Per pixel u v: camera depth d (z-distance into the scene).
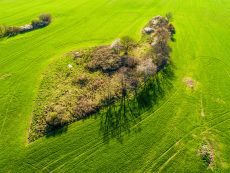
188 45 64.00
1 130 41.75
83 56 56.56
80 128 42.41
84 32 66.50
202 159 39.53
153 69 53.16
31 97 47.19
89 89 48.56
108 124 43.22
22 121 43.16
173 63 57.31
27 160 38.00
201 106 47.81
